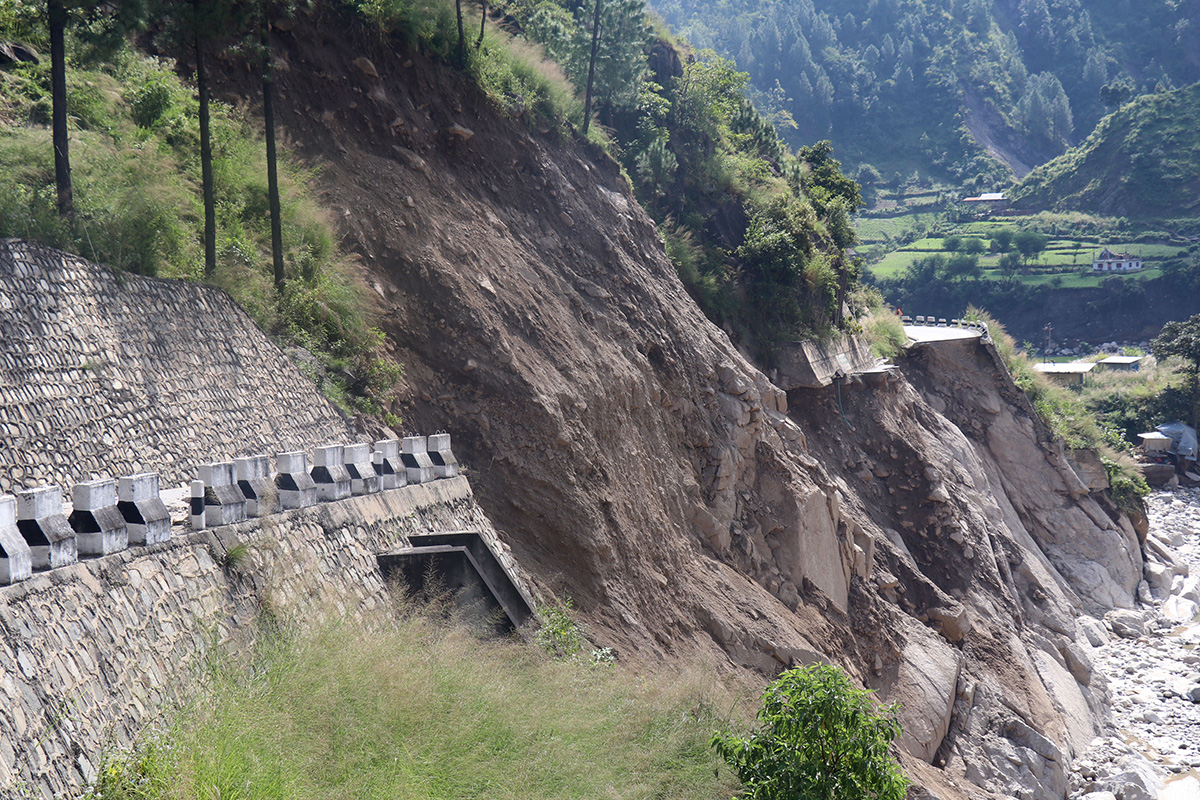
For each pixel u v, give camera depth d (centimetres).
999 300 13312
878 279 14200
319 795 883
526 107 2775
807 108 19575
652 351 2581
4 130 1584
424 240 2152
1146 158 15400
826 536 2748
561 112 3000
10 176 1398
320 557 1219
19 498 802
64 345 1155
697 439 2594
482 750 1065
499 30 3117
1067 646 3394
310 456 1400
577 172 2859
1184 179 14900
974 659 2977
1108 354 11894
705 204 3762
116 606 866
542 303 2284
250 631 1035
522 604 1530
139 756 798
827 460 3384
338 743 960
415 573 1354
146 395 1275
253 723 901
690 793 1174
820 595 2602
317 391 1689
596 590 1875
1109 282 12938
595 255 2672
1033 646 3262
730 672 1994
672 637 1977
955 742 2602
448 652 1201
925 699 2561
